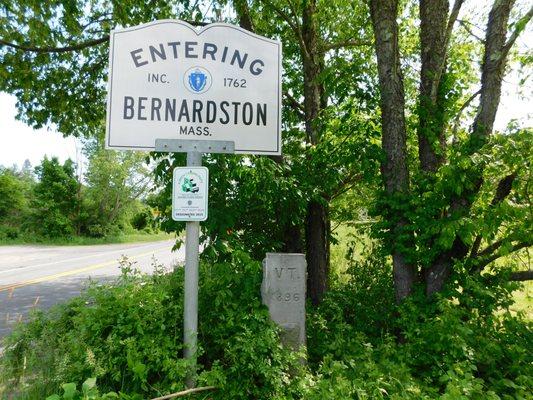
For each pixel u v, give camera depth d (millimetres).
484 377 3498
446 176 4020
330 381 3078
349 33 8266
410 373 3439
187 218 3369
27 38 7945
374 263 5613
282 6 7719
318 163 5891
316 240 6516
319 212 6559
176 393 2773
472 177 4070
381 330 4512
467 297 3963
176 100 3672
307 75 7133
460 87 4828
